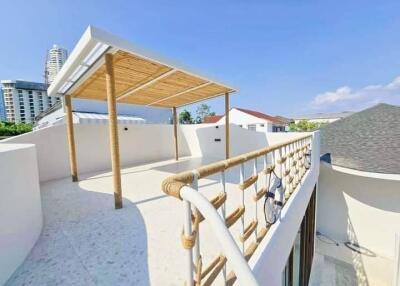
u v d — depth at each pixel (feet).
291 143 13.48
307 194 18.08
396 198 23.93
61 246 9.97
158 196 17.20
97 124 29.12
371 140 28.17
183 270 8.22
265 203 9.55
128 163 33.37
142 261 8.79
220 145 39.47
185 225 4.32
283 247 10.29
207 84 23.45
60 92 22.20
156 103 35.50
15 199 8.75
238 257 3.21
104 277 7.89
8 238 8.16
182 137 42.78
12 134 49.32
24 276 8.08
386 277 21.94
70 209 14.42
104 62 15.20
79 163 27.12
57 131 24.63
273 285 8.75
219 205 5.70
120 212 13.83
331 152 29.25
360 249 25.89
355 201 26.71
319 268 23.77
